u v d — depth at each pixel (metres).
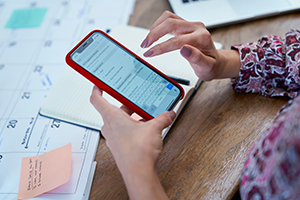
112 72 0.41
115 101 0.47
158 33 0.43
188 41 0.40
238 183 0.36
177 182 0.38
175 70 0.51
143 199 0.27
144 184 0.28
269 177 0.23
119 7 0.70
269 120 0.43
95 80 0.40
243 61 0.45
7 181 0.40
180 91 0.41
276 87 0.47
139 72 0.42
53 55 0.60
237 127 0.43
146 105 0.40
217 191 0.36
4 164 0.42
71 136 0.45
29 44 0.64
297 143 0.21
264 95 0.46
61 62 0.59
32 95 0.53
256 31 0.58
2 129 0.47
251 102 0.46
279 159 0.22
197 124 0.44
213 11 0.61
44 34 0.66
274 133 0.25
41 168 0.40
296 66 0.42
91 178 0.40
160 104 0.40
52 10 0.72
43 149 0.43
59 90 0.50
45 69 0.57
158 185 0.29
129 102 0.39
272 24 0.59
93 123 0.45
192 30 0.43
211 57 0.42
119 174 0.40
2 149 0.44
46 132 0.46
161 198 0.28
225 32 0.59
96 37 0.43
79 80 0.51
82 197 0.38
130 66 0.42
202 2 0.63
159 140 0.31
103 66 0.41
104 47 0.43
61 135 0.45
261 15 0.59
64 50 0.61
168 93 0.41
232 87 0.48
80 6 0.72
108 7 0.70
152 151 0.30
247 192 0.26
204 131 0.43
